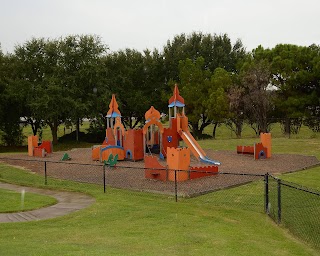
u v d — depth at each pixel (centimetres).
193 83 4141
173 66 4709
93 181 1619
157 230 922
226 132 5072
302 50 3841
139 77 4744
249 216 1067
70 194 1375
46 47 4059
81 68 4094
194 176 1639
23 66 4028
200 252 764
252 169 1881
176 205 1188
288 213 1098
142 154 2294
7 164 2223
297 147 2766
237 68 4419
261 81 3703
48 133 5816
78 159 2381
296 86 3797
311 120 3778
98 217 1051
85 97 4166
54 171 1930
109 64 4597
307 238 889
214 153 2564
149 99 4588
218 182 1548
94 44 4244
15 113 4128
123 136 2339
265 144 2275
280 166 1977
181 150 1592
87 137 4450
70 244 798
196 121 4162
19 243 803
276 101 3788
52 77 3900
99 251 742
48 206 1190
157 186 1485
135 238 855
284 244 841
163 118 4906
